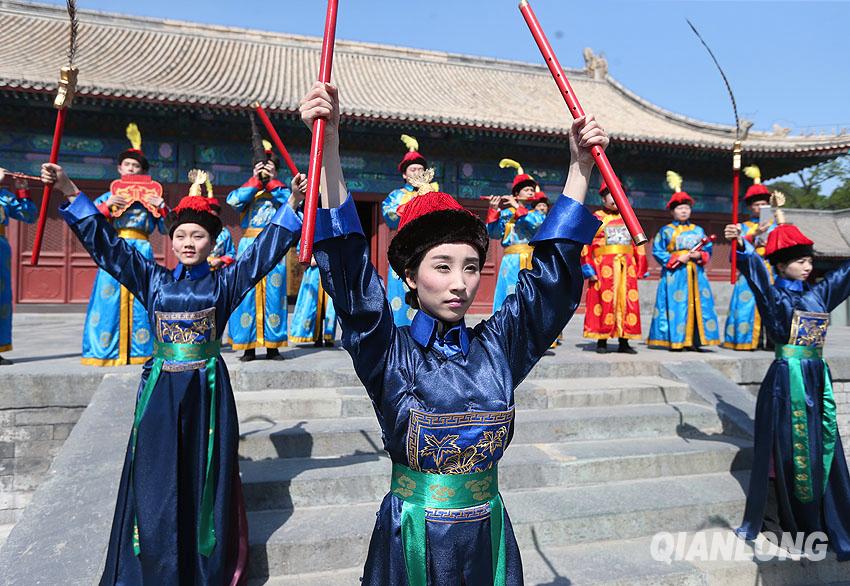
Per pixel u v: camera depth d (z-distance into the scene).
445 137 13.94
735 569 3.30
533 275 1.76
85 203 2.82
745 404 5.05
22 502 4.61
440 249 1.63
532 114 16.25
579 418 4.64
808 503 3.50
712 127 16.81
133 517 2.60
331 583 3.02
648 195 15.66
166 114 12.05
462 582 1.58
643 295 15.52
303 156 13.58
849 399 6.26
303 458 4.02
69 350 6.43
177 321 2.74
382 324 1.62
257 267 2.89
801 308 3.57
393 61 18.98
